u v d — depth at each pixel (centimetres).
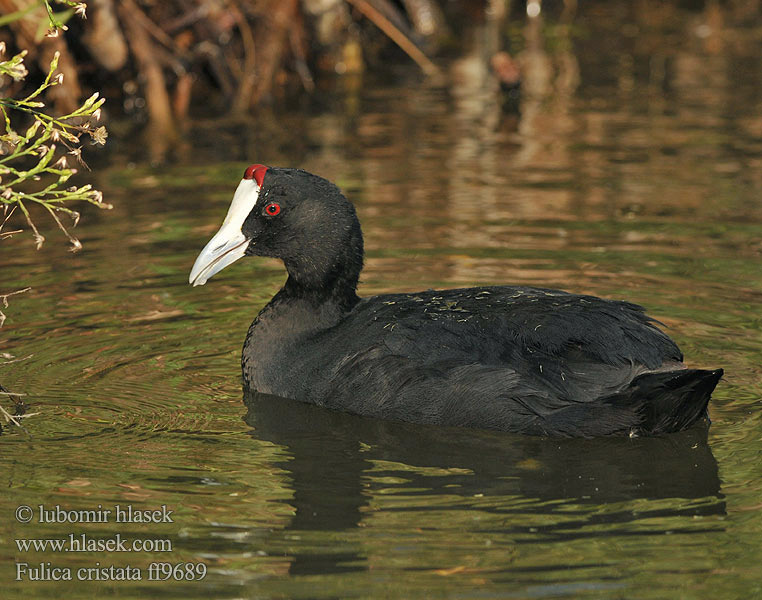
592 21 3291
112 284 1380
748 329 1218
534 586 735
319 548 791
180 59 2325
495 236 1541
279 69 2488
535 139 2078
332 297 1145
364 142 2062
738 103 2319
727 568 756
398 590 732
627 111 2284
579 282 1356
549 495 881
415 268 1412
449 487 899
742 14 3362
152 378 1128
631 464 943
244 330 1259
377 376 1046
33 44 2041
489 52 2894
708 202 1684
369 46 2820
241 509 856
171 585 746
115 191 1781
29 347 1183
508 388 992
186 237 1550
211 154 1998
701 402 960
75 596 736
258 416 1058
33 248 1516
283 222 1134
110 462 941
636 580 741
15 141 813
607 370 978
